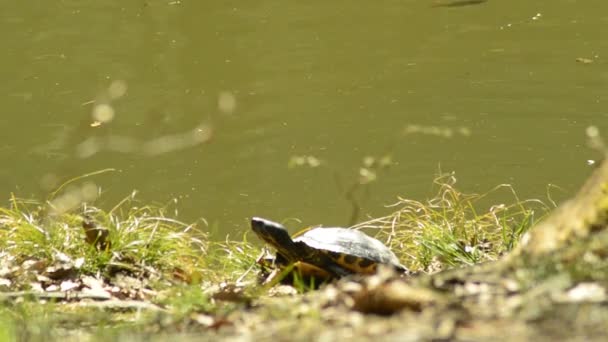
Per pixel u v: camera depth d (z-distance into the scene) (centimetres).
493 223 1634
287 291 1261
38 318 985
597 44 2823
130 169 2189
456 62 2767
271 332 715
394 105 2519
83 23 3184
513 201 1988
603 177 898
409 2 3272
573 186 2045
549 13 3102
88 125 2073
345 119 2442
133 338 759
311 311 758
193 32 3080
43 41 3045
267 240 1435
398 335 642
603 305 657
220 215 1978
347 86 2636
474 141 2303
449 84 2625
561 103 2473
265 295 1233
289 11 3241
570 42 2859
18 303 1084
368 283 763
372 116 2461
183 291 1073
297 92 2622
